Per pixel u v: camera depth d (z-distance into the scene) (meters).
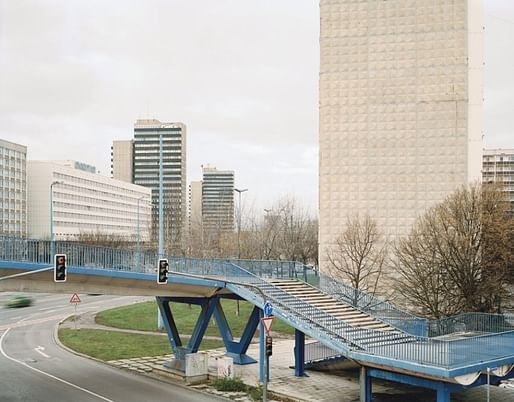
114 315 60.81
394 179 57.38
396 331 30.39
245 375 33.47
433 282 42.19
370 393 26.75
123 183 187.50
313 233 86.00
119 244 102.56
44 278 28.33
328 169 59.06
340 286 35.09
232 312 61.31
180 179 195.00
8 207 130.00
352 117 58.62
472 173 56.03
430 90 56.97
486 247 42.16
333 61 59.22
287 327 53.41
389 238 55.72
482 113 56.34
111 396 28.83
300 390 29.86
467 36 56.59
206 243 81.38
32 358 39.50
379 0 58.25
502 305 44.75
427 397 29.62
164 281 27.11
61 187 148.25
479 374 24.67
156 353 40.56
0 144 127.12
